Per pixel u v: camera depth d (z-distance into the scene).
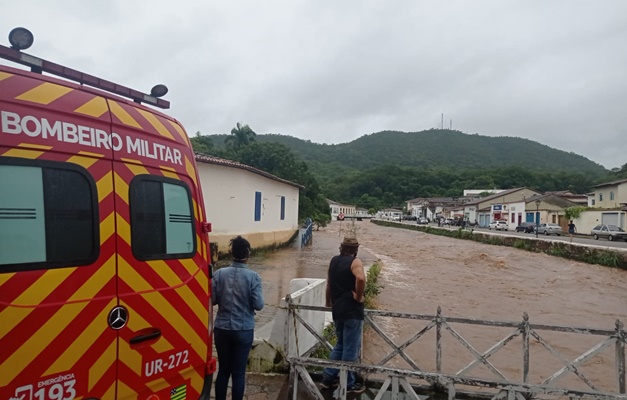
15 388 2.22
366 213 129.25
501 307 13.93
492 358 8.34
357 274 5.06
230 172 19.56
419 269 22.70
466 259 27.72
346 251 5.38
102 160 2.74
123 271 2.75
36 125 2.47
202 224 3.52
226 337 4.43
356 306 5.16
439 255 30.23
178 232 3.23
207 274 3.52
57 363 2.39
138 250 2.87
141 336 2.83
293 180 42.66
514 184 125.12
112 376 2.65
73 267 2.50
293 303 5.71
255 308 4.50
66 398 2.42
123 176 2.85
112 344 2.65
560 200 63.41
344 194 138.88
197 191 3.52
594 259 26.67
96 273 2.60
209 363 3.48
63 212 2.50
